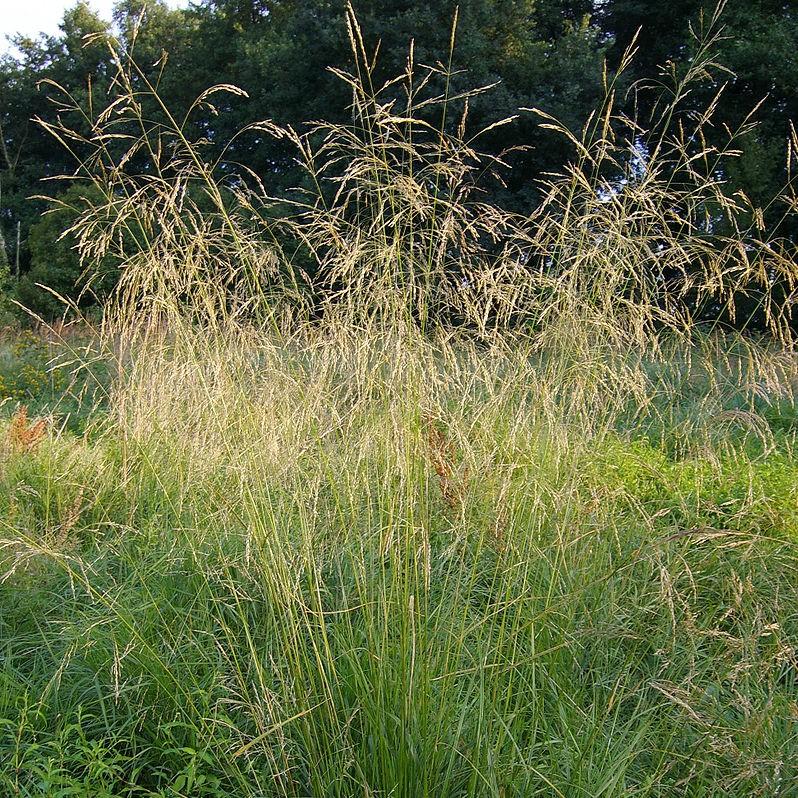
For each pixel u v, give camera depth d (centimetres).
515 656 269
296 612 263
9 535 376
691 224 345
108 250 340
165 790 258
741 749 257
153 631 322
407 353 266
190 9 2217
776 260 335
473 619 278
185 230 296
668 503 380
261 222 316
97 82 1977
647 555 296
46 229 1523
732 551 339
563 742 257
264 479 280
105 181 308
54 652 329
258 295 303
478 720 243
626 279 331
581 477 312
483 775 236
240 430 292
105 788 259
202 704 288
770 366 338
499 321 316
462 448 290
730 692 287
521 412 302
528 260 344
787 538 345
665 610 303
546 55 1521
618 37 1677
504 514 281
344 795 244
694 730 273
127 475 372
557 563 296
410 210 283
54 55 2634
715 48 1348
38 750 278
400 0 1414
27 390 867
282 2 1973
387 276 274
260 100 1545
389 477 271
